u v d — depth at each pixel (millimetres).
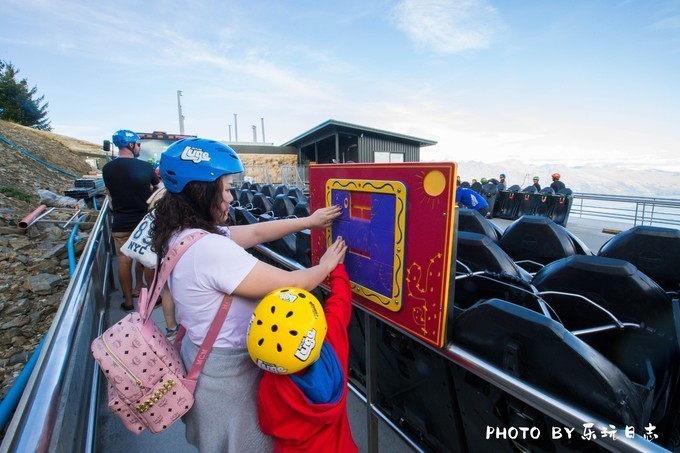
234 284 945
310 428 920
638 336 1262
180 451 1812
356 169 1269
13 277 4559
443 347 1037
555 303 1396
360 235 1279
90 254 1969
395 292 1152
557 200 9102
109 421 2000
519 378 935
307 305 884
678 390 1288
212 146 1011
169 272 995
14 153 10586
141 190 3178
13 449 634
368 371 1475
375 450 1579
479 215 2348
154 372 978
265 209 4199
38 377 863
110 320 3102
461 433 1356
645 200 8242
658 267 1662
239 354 1017
